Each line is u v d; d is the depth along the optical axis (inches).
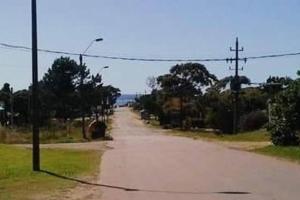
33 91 949.8
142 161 1198.3
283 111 1487.5
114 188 738.8
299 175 876.0
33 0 949.2
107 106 5748.0
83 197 652.7
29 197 645.3
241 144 1861.5
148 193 687.7
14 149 1502.2
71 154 1428.4
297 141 1485.0
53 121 3905.0
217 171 960.3
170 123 4859.7
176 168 1027.3
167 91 5113.2
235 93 2992.1
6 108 4468.5
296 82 1488.7
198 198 636.7
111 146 1857.8
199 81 5059.1
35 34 950.4
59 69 4643.2
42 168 985.5
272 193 668.7
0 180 801.6
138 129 4323.3
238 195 655.8
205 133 3368.6
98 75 4633.4
